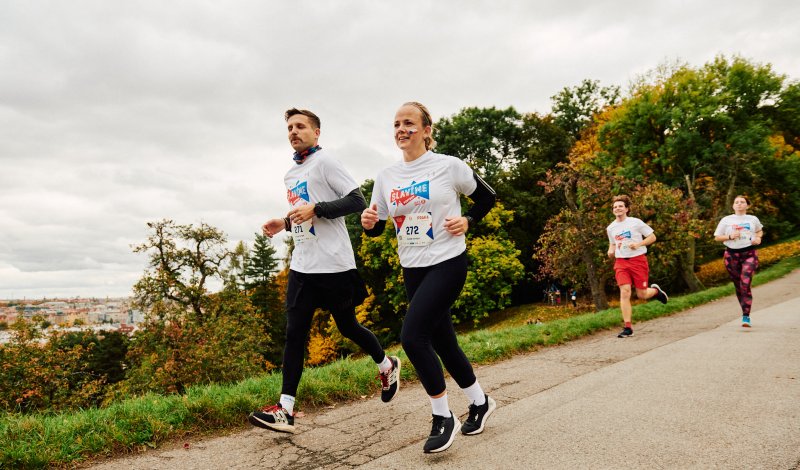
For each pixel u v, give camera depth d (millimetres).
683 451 2357
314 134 3414
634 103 24469
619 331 7172
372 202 3131
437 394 2559
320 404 3805
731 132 23266
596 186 15742
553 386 3891
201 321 20188
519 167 30531
